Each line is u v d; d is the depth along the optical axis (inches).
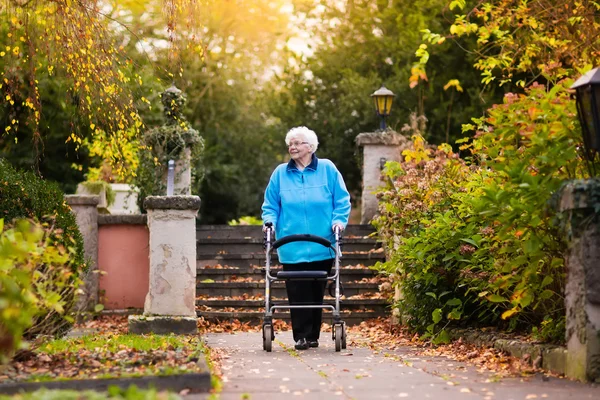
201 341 317.1
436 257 347.9
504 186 251.9
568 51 407.8
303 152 322.0
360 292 484.4
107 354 246.2
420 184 393.4
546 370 246.5
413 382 227.5
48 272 231.8
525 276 261.7
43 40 381.7
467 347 310.5
